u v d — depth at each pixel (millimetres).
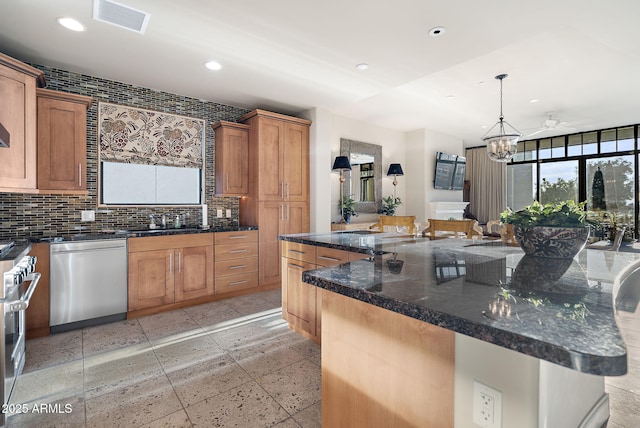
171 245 3430
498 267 1326
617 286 1035
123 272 3139
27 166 2570
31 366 2285
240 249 3955
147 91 3822
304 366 2297
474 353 875
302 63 3180
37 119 2814
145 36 2666
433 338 963
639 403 1791
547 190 7473
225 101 4320
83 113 3049
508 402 811
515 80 4039
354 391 1201
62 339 2721
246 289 4086
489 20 2422
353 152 5855
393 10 2312
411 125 6336
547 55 3348
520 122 6090
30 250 2584
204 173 4242
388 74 3434
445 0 2189
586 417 1386
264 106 4547
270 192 4238
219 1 2221
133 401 1891
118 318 3154
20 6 2254
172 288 3430
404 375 1040
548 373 842
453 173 7016
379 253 1713
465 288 1010
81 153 3031
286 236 2762
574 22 2627
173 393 1972
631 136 6406
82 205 3387
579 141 7035
